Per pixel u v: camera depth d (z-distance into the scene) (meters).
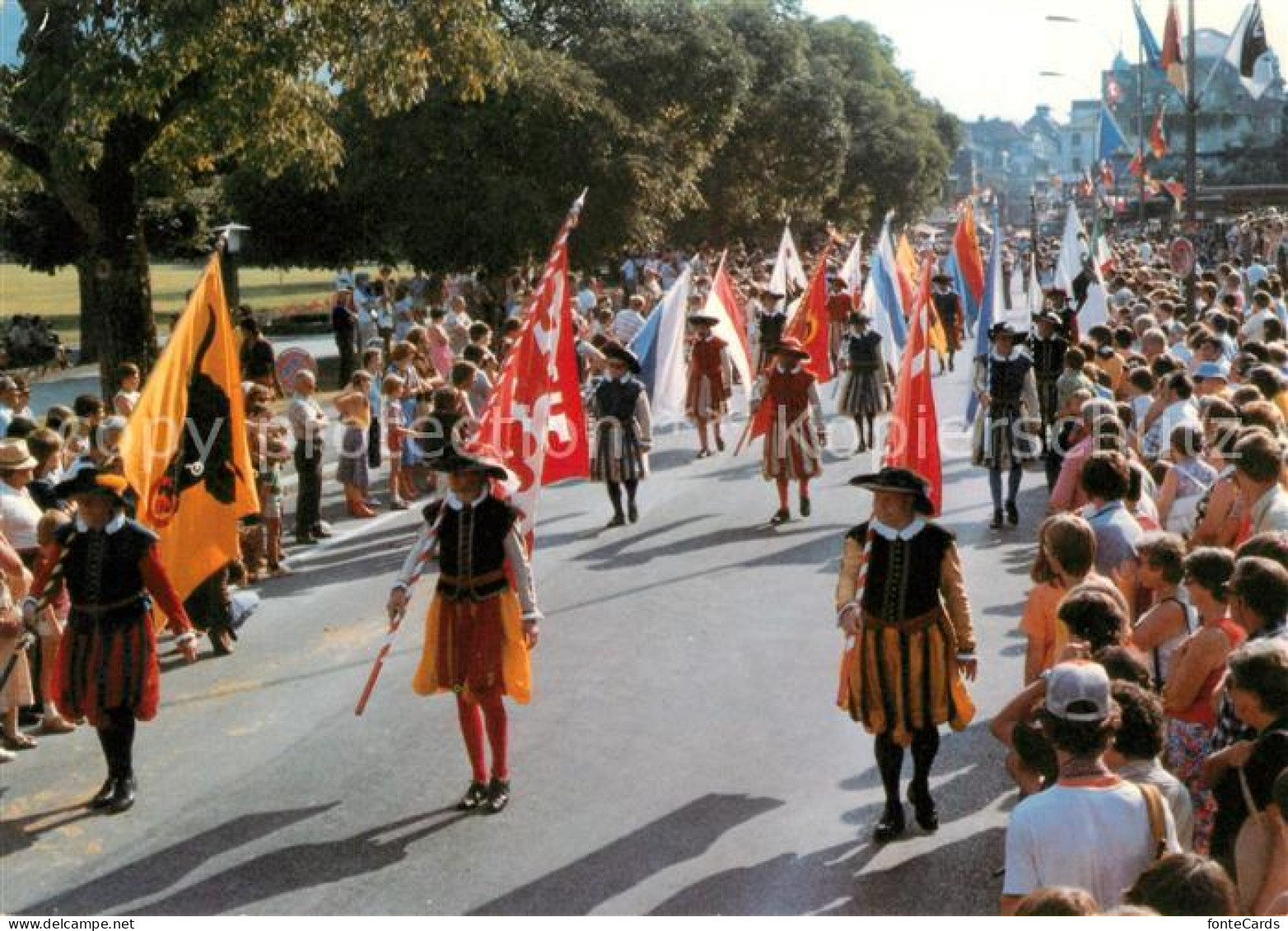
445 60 18.30
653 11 34.44
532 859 6.78
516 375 9.52
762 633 10.57
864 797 7.48
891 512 6.86
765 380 14.32
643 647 10.29
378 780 7.85
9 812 7.46
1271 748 4.73
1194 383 11.62
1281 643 4.89
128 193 18.27
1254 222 45.31
